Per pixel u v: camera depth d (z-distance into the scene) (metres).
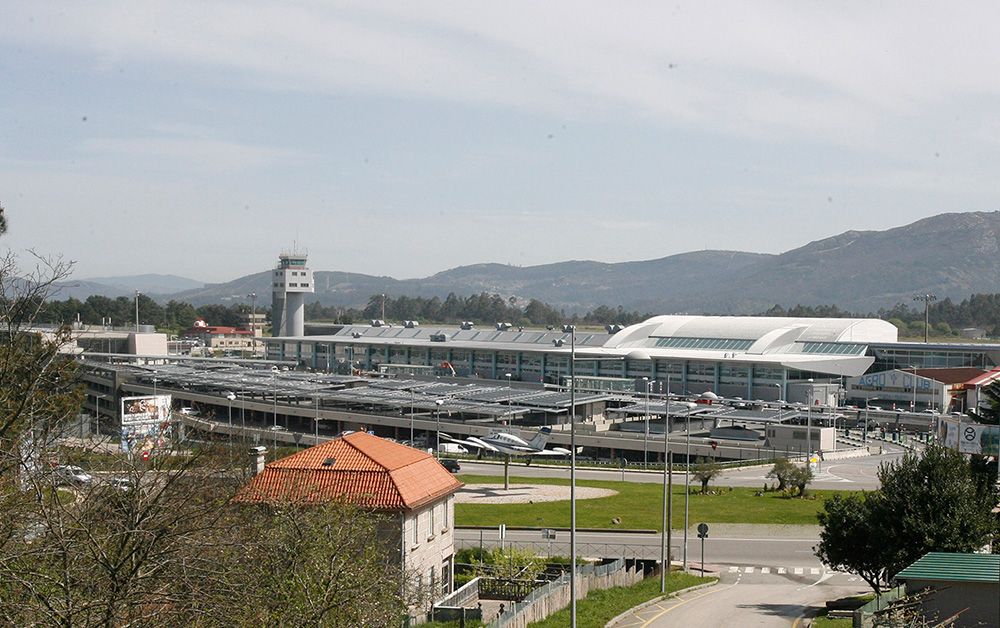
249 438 99.69
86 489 29.34
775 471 99.75
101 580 24.77
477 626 45.84
